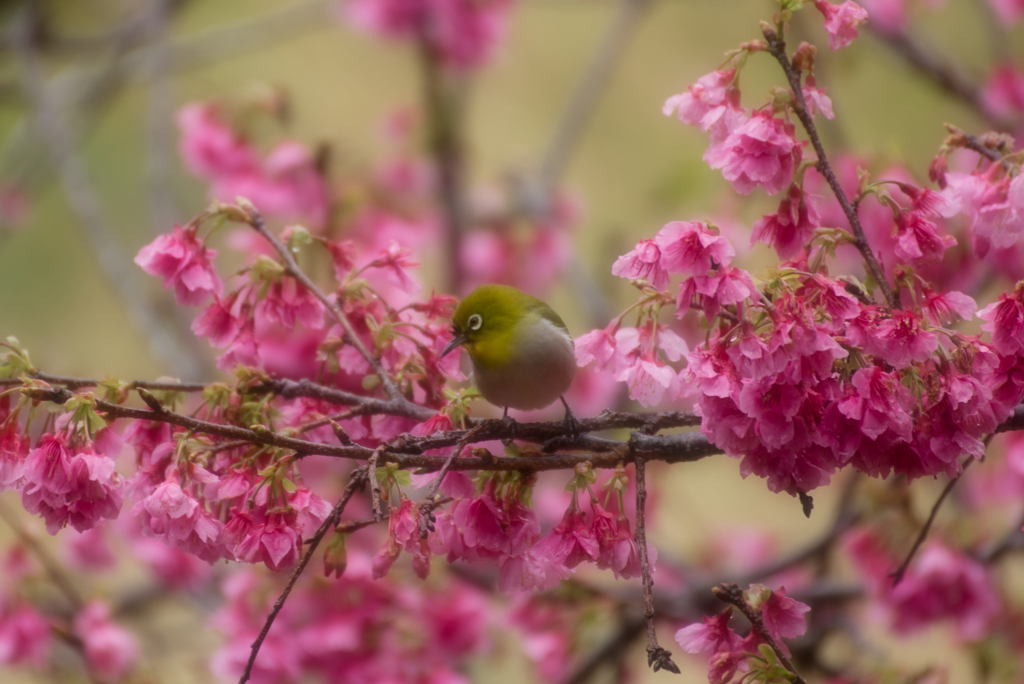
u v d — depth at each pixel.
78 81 7.15
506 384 6.23
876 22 6.50
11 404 6.12
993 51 6.54
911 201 6.13
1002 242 6.13
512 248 6.59
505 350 6.22
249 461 6.12
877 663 6.36
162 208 6.56
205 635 6.48
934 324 6.11
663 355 6.16
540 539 6.12
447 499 6.12
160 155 6.59
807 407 6.09
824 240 6.12
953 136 6.15
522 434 6.14
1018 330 6.10
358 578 6.35
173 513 6.11
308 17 6.91
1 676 6.44
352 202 6.43
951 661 6.49
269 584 6.36
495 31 6.59
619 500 6.12
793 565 6.42
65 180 6.59
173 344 6.51
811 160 6.12
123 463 6.27
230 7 9.12
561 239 6.59
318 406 6.18
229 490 6.12
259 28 6.91
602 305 6.60
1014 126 6.50
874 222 6.38
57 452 6.10
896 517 6.38
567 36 9.11
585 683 6.41
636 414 6.14
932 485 6.48
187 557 6.46
